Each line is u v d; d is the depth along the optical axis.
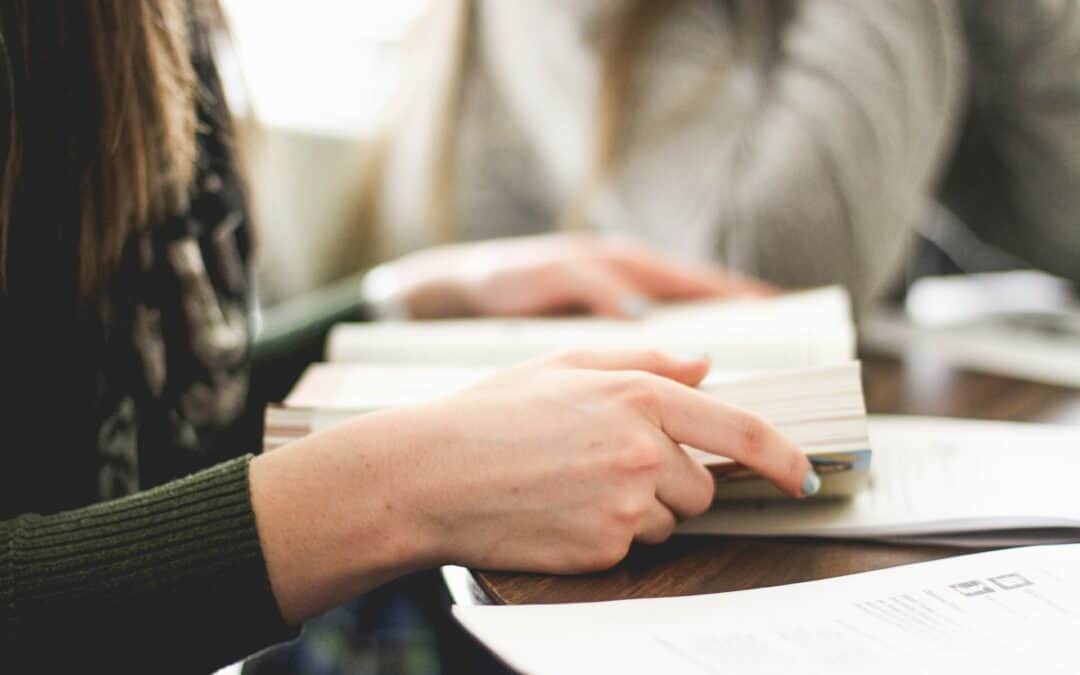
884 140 1.29
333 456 0.66
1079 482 0.71
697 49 1.41
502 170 1.60
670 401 0.67
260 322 1.03
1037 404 0.91
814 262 1.29
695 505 0.67
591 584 0.65
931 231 1.64
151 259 0.80
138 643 0.64
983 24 1.41
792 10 1.38
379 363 0.88
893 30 1.29
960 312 1.34
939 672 0.57
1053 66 1.38
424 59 1.63
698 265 1.28
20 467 0.75
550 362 0.70
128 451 0.80
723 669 0.57
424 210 1.63
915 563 0.66
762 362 0.83
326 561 0.64
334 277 1.75
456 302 1.09
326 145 1.74
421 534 0.65
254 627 0.65
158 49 0.77
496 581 0.65
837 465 0.69
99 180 0.75
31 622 0.64
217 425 0.85
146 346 0.80
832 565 0.66
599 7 1.44
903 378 1.00
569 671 0.57
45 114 0.73
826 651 0.58
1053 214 1.46
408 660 1.04
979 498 0.70
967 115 1.48
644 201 1.43
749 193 1.31
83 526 0.65
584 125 1.47
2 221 0.72
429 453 0.65
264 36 1.67
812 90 1.30
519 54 1.54
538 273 1.05
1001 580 0.62
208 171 0.85
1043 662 0.57
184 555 0.64
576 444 0.65
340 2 1.80
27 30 0.72
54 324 0.75
